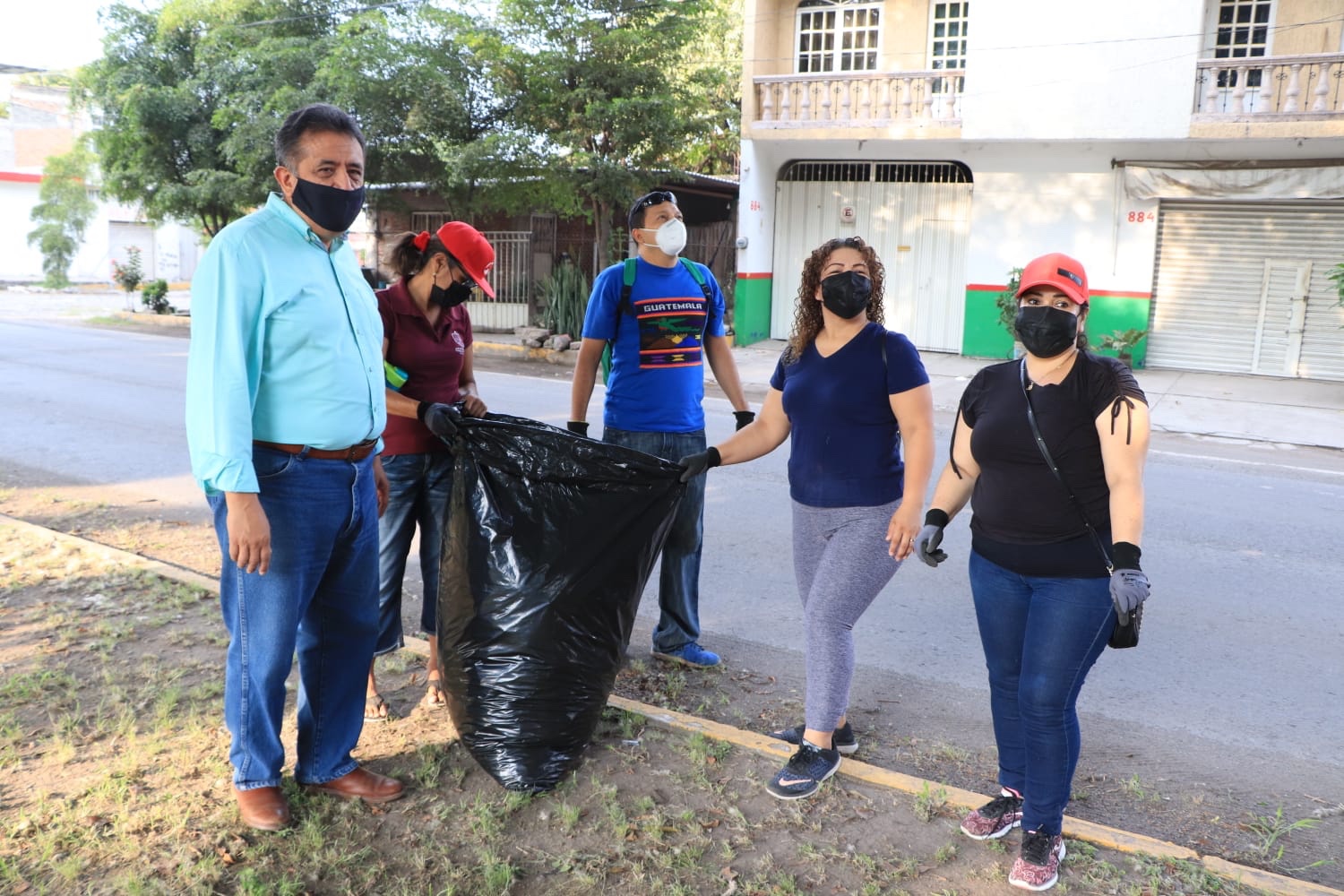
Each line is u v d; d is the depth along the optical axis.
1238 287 15.93
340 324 3.06
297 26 20.52
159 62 22.31
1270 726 4.17
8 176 35.31
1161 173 15.61
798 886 2.93
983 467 2.97
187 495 7.61
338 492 3.13
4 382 13.55
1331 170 14.62
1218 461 9.84
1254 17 15.52
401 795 3.37
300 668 3.36
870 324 3.46
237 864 2.97
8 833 3.08
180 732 3.73
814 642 3.47
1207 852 3.22
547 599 3.31
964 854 3.10
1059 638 2.84
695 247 19.92
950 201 17.72
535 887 2.91
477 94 17.83
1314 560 6.47
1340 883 3.07
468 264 3.65
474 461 3.38
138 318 24.19
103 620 4.83
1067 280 2.76
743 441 3.66
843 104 17.31
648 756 3.66
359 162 3.02
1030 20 15.25
